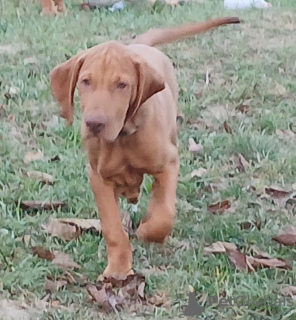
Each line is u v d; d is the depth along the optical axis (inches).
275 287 79.4
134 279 79.4
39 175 95.5
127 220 87.9
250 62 133.3
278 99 117.7
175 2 184.4
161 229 81.5
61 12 171.2
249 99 117.0
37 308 77.0
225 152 102.3
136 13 172.2
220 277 80.4
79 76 76.9
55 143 103.4
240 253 82.7
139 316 76.5
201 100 115.8
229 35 152.9
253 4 184.1
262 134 107.0
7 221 87.0
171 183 81.9
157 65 88.0
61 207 90.6
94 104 74.6
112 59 75.7
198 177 96.7
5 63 128.3
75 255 83.2
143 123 78.6
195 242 85.7
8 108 111.5
